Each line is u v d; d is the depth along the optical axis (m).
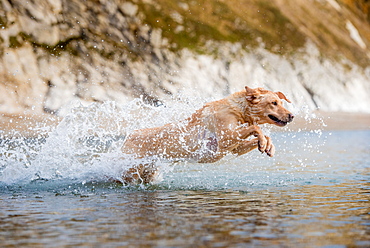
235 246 5.76
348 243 5.89
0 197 9.23
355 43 52.56
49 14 32.62
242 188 10.23
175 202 8.62
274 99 10.29
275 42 43.75
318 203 8.45
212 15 42.31
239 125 10.36
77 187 10.34
